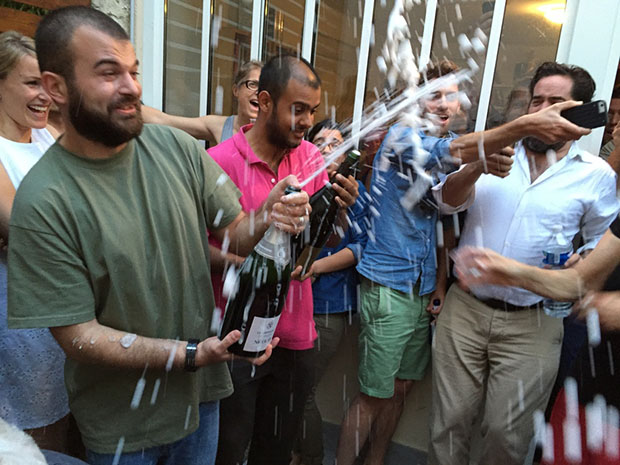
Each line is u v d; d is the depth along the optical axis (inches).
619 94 75.1
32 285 40.0
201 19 102.1
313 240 62.7
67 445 73.2
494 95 83.7
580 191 67.2
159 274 45.2
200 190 50.4
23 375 62.8
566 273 52.2
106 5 100.9
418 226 76.9
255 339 48.7
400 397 89.0
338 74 93.9
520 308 70.3
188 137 50.8
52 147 42.1
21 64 61.7
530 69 80.5
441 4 83.9
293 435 74.5
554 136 53.2
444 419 76.2
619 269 50.8
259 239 50.1
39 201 39.3
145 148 45.9
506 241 70.1
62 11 39.2
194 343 44.3
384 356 80.4
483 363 75.0
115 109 39.3
